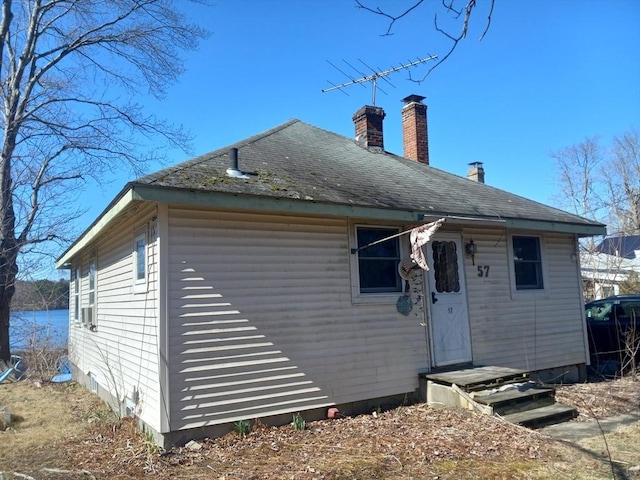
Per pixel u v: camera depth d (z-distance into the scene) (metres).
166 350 6.16
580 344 10.92
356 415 7.50
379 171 10.42
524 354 9.90
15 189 16.70
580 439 6.19
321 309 7.46
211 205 6.23
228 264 6.75
